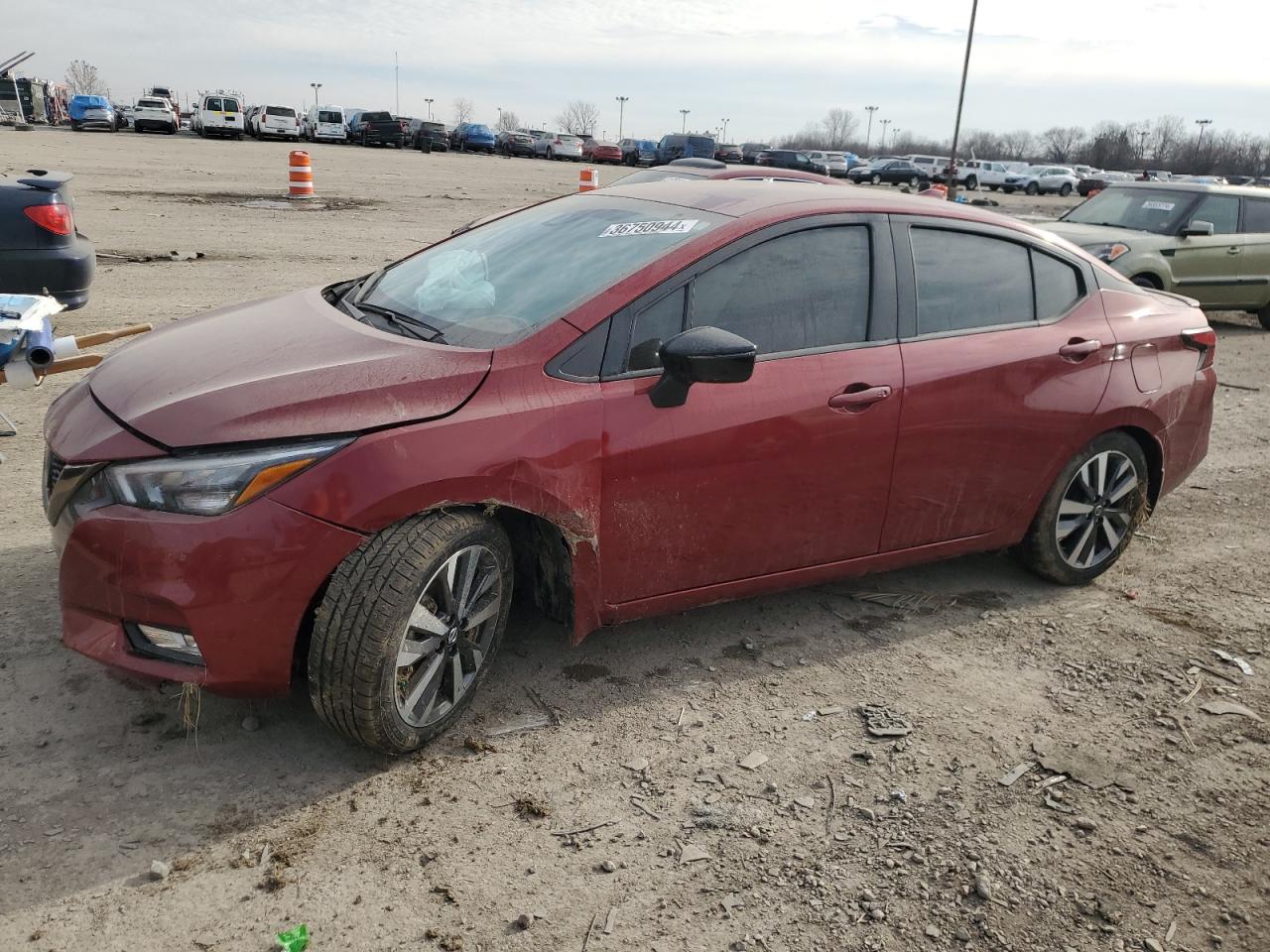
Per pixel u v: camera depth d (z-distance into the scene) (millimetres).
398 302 3613
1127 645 4008
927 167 55969
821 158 57094
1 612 3588
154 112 48094
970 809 2916
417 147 54062
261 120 49094
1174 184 11828
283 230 14547
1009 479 4070
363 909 2395
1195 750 3295
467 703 3139
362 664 2725
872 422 3592
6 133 38875
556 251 3602
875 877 2623
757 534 3500
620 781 2938
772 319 3441
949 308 3869
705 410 3256
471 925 2371
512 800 2820
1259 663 3902
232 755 2928
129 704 3125
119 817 2643
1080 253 4391
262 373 2893
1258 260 11500
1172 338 4500
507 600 3162
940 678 3658
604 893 2502
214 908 2369
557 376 3055
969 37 31250
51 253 7168
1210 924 2537
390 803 2771
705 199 3711
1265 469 6492
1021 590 4473
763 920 2453
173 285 9844
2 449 5254
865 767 3092
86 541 2682
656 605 3418
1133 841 2826
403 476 2740
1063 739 3312
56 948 2223
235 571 2613
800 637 3898
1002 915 2518
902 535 3883
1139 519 4594
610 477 3127
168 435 2680
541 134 65938
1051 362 4043
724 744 3158
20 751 2871
